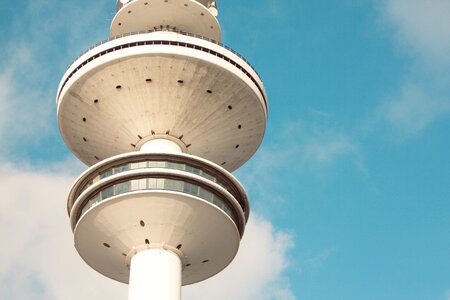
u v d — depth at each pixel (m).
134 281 49.38
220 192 52.00
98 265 53.94
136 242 50.69
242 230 53.78
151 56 53.69
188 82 54.72
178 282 49.81
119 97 54.97
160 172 50.78
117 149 57.25
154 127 55.62
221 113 56.25
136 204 49.75
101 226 50.78
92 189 51.56
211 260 53.09
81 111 56.03
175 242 50.78
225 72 54.84
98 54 54.56
